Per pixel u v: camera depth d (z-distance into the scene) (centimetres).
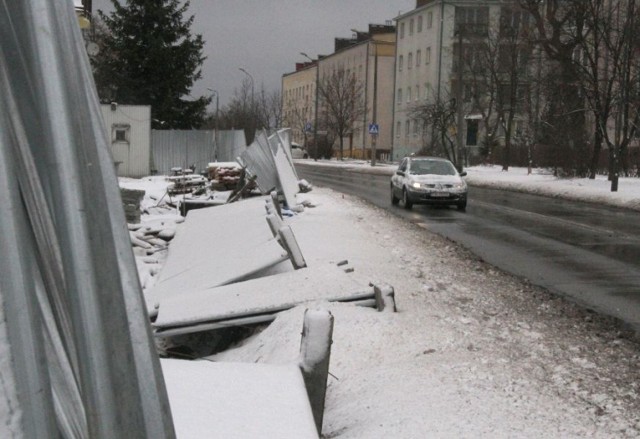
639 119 3466
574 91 3731
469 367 596
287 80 12888
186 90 4647
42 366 118
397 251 1310
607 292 1021
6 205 118
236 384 389
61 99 120
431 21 7325
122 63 4494
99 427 119
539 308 884
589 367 616
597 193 2816
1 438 109
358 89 8556
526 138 5344
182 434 316
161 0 4600
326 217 1856
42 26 120
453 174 2491
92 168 125
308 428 333
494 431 454
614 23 3334
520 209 2448
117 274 126
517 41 5097
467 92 6400
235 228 1401
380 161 7912
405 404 507
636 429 467
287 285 856
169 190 2406
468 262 1241
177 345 838
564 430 461
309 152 9275
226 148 3666
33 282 121
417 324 731
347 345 659
